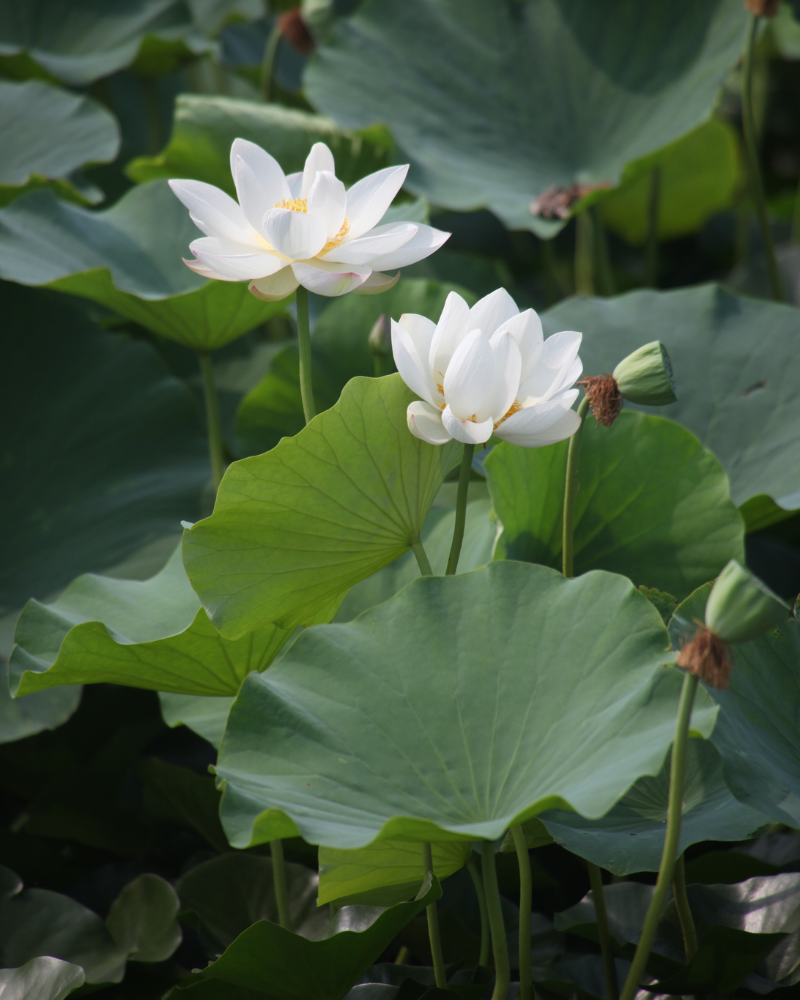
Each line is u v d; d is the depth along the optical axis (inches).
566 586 305.1
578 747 301.4
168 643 307.7
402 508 307.9
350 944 305.3
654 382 305.4
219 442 331.0
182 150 384.2
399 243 305.0
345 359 331.0
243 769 301.7
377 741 303.0
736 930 307.4
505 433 304.0
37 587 327.9
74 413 334.6
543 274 578.6
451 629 305.1
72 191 349.4
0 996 310.5
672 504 317.4
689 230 618.2
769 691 306.8
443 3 434.9
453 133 407.2
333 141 385.7
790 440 325.7
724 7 388.8
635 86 403.5
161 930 315.3
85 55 481.4
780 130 770.8
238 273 305.3
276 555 307.1
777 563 357.7
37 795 327.3
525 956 306.8
